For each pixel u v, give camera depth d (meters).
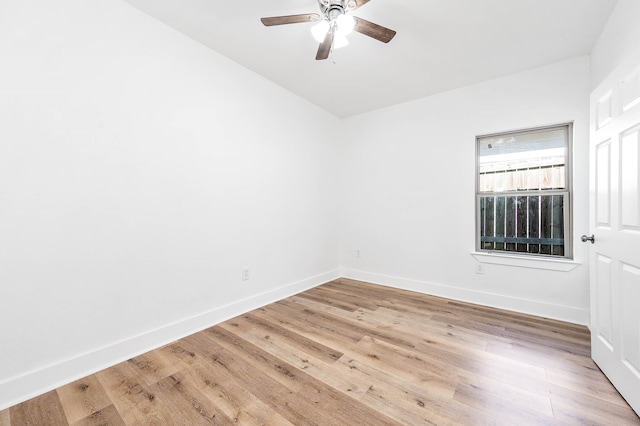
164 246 2.17
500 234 3.01
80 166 1.74
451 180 3.21
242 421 1.36
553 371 1.77
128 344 1.95
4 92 1.48
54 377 1.63
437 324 2.49
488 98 2.97
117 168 1.90
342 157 4.16
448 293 3.23
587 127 2.48
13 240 1.51
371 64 2.69
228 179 2.63
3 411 1.43
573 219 2.55
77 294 1.73
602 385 1.62
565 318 2.56
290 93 3.31
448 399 1.51
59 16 1.66
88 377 1.72
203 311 2.43
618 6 1.83
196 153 2.37
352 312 2.78
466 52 2.46
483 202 3.11
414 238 3.49
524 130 2.85
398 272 3.63
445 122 3.25
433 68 2.74
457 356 1.95
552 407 1.45
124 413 1.42
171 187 2.21
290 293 3.32
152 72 2.08
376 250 3.83
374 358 1.93
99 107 1.82
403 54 2.51
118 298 1.92
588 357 1.93
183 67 2.28
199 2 1.92
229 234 2.65
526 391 1.58
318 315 2.70
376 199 3.82
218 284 2.56
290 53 2.54
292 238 3.37
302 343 2.15
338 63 2.69
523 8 1.92
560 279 2.60
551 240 2.75
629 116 1.48
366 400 1.51
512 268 2.84
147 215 2.06
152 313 2.10
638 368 1.39
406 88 3.19
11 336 1.50
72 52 1.71
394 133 3.66
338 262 4.15
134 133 1.99
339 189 4.16
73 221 1.72
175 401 1.50
